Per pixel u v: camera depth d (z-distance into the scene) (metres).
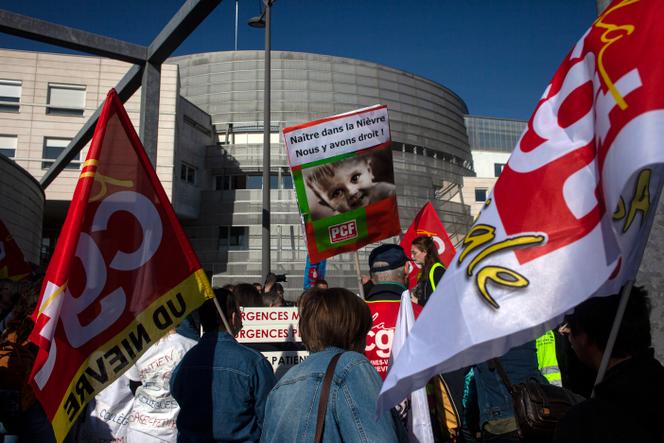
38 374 2.29
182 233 2.85
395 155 46.94
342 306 2.34
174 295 2.78
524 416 1.93
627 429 1.35
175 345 3.50
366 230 5.20
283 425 2.13
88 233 2.61
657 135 1.33
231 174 42.22
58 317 2.40
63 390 2.38
